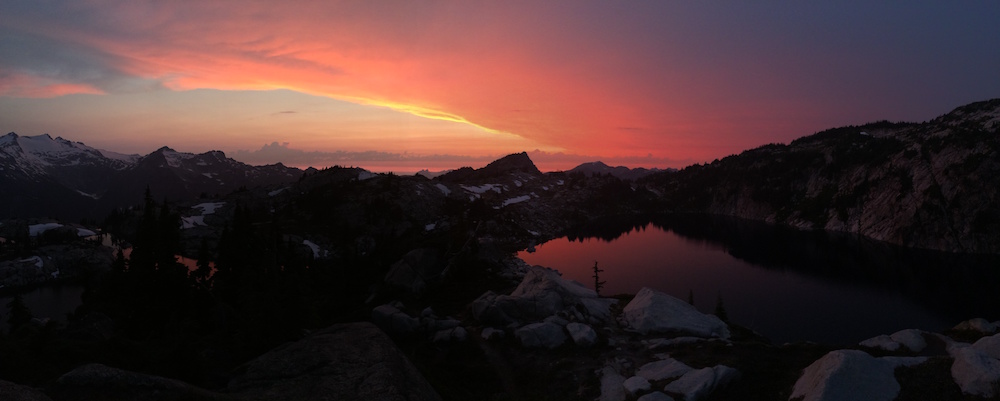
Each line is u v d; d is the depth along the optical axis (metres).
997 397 21.59
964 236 169.62
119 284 54.12
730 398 27.66
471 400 30.95
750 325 89.50
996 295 110.69
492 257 83.38
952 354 29.05
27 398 13.62
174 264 53.38
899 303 104.62
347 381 19.27
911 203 193.88
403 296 61.91
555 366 36.38
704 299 108.44
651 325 42.75
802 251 174.50
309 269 81.31
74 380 16.30
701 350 35.16
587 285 123.50
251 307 38.09
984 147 186.38
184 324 40.09
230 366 29.38
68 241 173.50
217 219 172.25
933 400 23.11
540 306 47.91
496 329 44.72
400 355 22.53
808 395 24.58
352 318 50.81
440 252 77.19
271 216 173.00
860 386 24.02
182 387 17.42
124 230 180.62
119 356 25.98
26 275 140.25
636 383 30.19
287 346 22.36
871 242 190.38
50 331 26.78
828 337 82.81
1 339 23.86
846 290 116.75
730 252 175.38
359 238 150.38
